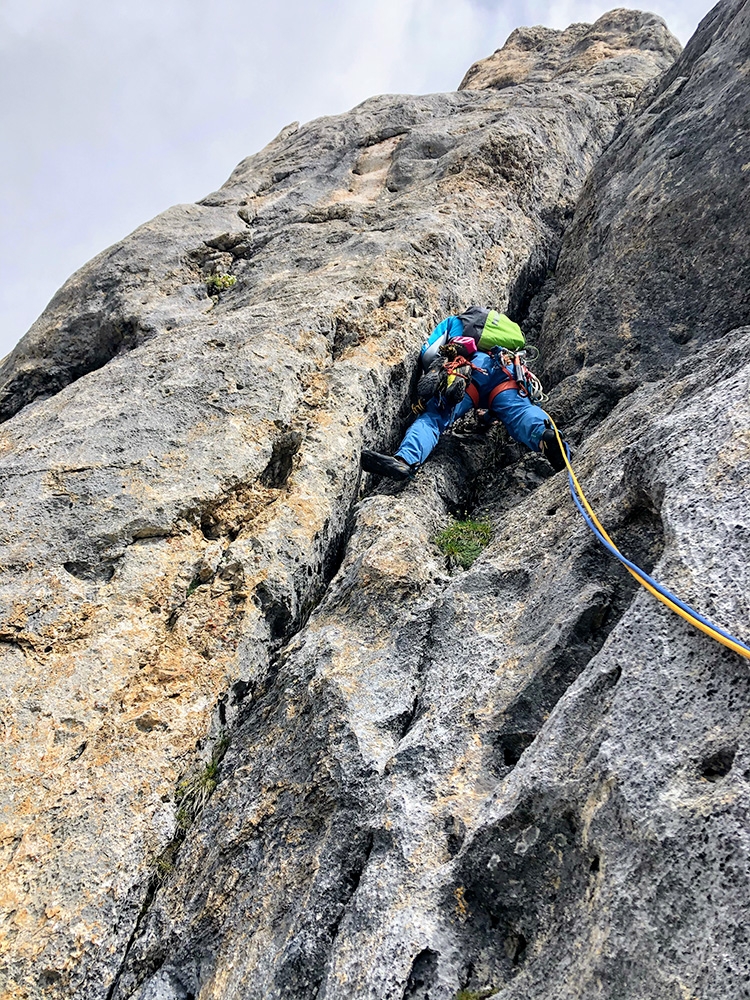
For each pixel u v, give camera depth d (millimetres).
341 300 6512
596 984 2293
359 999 2654
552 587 3859
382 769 3525
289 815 3598
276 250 8398
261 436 5238
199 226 9102
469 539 5211
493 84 13711
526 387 5898
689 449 3459
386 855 3139
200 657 4273
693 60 7867
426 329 6770
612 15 14023
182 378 5539
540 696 3426
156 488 4770
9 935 3250
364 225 8445
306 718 3928
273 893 3367
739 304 5750
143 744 3895
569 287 7469
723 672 2629
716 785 2395
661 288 6266
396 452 6230
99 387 5793
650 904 2303
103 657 4086
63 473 4773
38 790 3619
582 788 2701
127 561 4465
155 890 3600
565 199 9336
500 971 2672
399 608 4383
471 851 2895
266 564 4680
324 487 5254
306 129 11859
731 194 6098
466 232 7871
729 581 2779
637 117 8195
